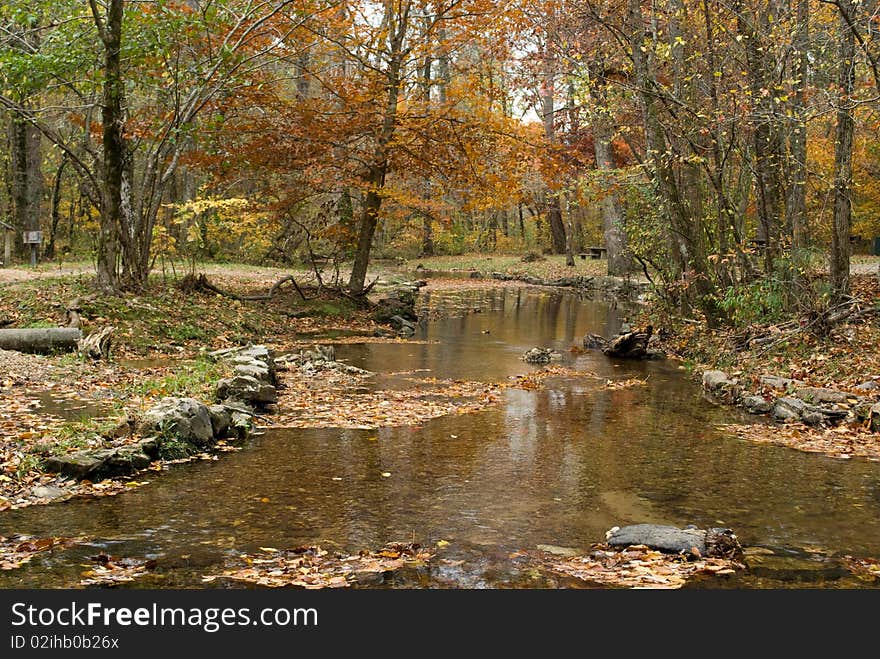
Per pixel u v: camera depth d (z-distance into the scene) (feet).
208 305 57.88
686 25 49.88
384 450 26.50
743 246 48.49
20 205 94.84
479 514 20.24
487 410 33.73
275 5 62.34
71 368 37.09
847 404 32.32
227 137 66.64
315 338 57.52
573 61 56.44
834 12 47.01
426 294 100.78
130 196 57.00
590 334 57.11
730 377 39.04
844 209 43.70
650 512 20.70
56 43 54.80
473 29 67.10
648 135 51.06
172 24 53.98
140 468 23.41
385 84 68.03
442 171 70.49
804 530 19.42
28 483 21.08
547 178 69.36
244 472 23.58
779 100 40.47
